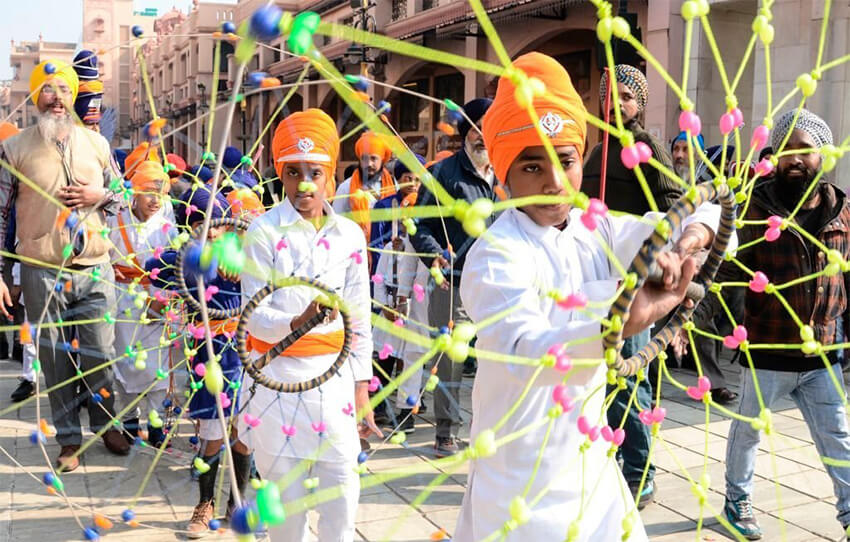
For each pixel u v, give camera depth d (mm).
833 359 3385
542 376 1661
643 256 1426
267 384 2537
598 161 4133
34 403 5949
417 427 5457
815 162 3240
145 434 3574
